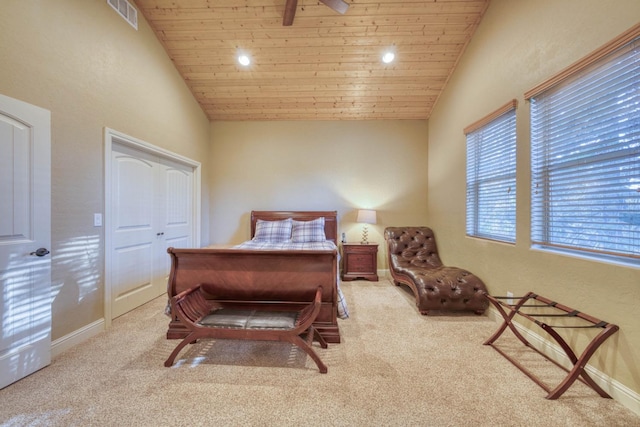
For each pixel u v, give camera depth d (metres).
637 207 1.47
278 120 4.50
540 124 2.11
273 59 3.41
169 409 1.43
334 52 3.31
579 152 1.79
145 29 2.92
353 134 4.48
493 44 2.67
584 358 1.51
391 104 4.12
